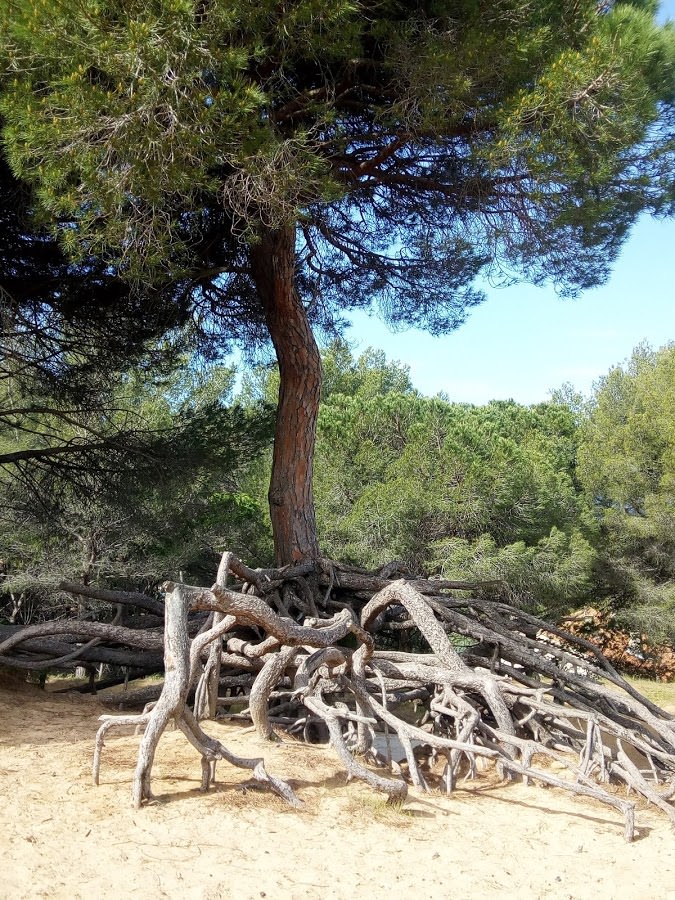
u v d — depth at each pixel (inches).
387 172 311.9
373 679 218.8
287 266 316.8
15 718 214.4
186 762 171.9
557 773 191.9
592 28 245.0
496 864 133.6
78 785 154.9
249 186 242.7
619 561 690.2
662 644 690.8
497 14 240.2
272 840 134.3
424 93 240.7
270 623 178.2
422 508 589.6
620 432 732.7
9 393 428.1
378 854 133.3
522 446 750.5
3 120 242.4
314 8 211.5
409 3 250.8
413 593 217.0
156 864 122.2
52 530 496.1
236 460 424.2
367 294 409.1
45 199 211.6
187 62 200.5
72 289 342.0
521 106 230.1
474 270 371.6
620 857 140.5
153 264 228.8
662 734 212.2
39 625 259.9
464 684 197.5
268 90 249.1
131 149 203.5
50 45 194.9
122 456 409.1
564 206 272.4
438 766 192.5
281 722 218.7
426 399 711.7
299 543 315.9
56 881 114.6
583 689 240.7
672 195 289.1
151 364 398.3
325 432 665.6
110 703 244.2
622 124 235.8
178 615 158.2
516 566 560.7
